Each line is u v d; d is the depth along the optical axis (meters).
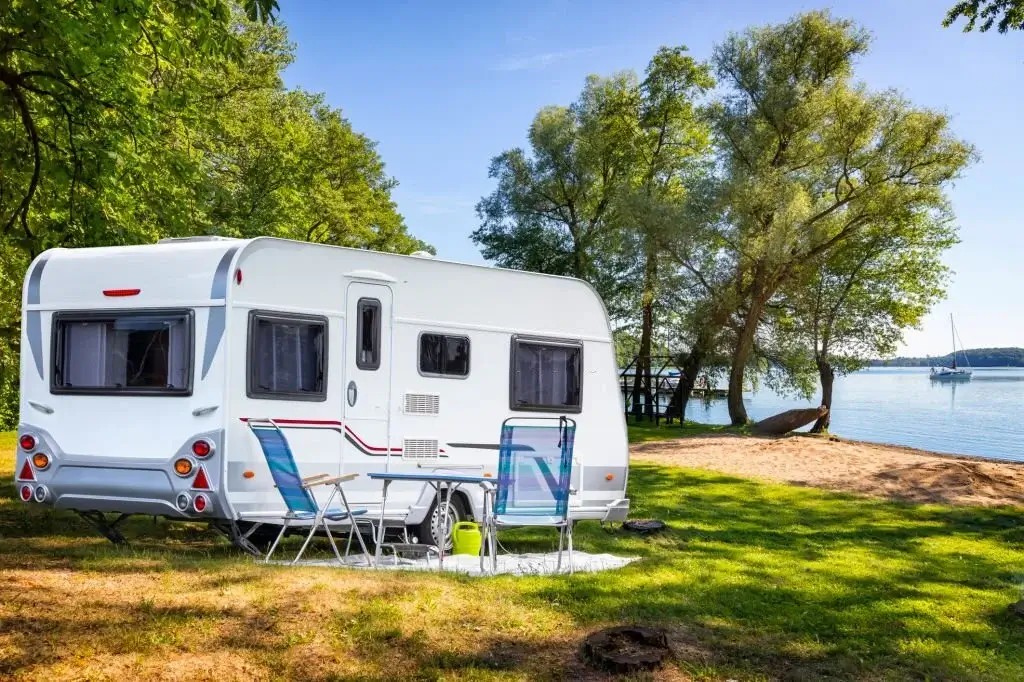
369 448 8.24
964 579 8.55
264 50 28.16
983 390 98.00
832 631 6.21
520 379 9.45
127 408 7.40
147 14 10.91
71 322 7.65
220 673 4.62
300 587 5.94
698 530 11.14
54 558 6.58
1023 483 15.76
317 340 7.88
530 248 36.09
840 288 32.62
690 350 32.12
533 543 9.74
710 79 33.66
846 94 26.27
